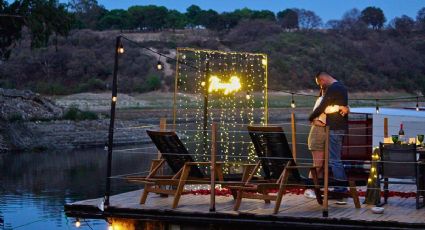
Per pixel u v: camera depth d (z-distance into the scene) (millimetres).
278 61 75312
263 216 8805
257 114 51156
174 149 9648
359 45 88750
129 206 9570
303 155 27875
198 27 104625
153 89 68750
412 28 103688
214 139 9125
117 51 9852
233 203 9836
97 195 20281
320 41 86188
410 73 82375
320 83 9898
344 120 9641
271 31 91000
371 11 104625
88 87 69562
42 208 17969
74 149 38969
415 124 13258
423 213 8898
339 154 9625
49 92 68688
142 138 43344
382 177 9539
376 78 79312
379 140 13148
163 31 98188
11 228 15180
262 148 9359
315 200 9992
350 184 9305
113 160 31375
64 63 74500
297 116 57594
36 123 41750
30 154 35969
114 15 101438
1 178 24906
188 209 9289
